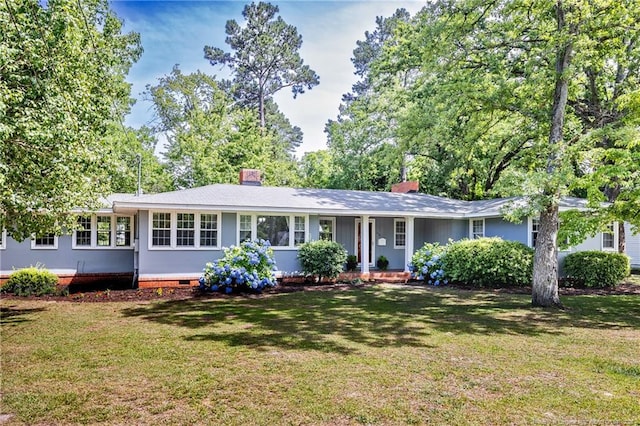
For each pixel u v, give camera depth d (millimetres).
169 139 30938
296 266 15758
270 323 8586
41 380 5117
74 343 6891
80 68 8352
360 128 26234
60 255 15812
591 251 15016
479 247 14625
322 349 6535
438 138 15648
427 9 13391
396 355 6215
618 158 9805
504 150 19500
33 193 7367
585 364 5840
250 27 38062
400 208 17156
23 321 8758
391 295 12914
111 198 16875
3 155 6543
